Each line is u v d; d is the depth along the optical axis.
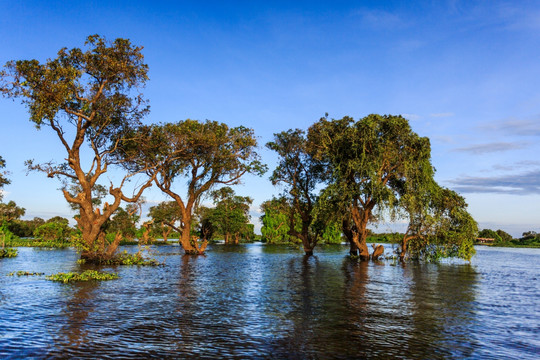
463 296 17.97
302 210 48.53
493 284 22.59
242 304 14.89
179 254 45.94
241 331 10.91
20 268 26.45
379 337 10.63
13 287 17.89
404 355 9.16
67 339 9.78
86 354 8.68
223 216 85.69
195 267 30.20
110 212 32.62
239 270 28.34
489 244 113.12
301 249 64.06
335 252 55.97
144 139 36.75
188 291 17.75
